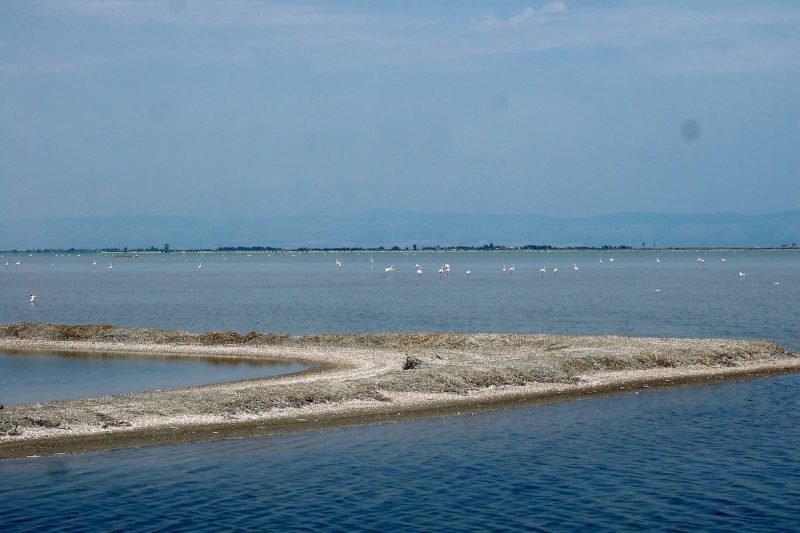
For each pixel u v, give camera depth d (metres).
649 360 64.50
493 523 29.86
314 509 31.17
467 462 37.66
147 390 54.19
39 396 52.09
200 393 48.34
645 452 39.47
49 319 116.44
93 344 78.38
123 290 191.75
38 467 35.81
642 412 48.78
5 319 116.75
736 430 44.03
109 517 30.08
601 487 33.97
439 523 29.78
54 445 38.91
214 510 30.95
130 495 32.47
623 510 31.23
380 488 33.75
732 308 128.38
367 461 37.72
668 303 140.38
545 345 74.25
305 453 38.88
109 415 43.22
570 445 40.81
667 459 38.22
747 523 30.00
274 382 54.97
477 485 34.19
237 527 29.28
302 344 77.69
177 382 57.53
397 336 80.19
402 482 34.56
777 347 71.69
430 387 52.78
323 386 50.97
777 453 39.25
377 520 30.08
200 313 124.88
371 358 67.06
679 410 49.38
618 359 63.59
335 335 81.06
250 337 79.94
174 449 39.00
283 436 41.94
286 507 31.36
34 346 77.81
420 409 48.53
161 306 139.88
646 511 31.17
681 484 34.41
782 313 118.81
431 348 75.81
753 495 32.97
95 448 38.72
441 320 112.25
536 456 38.72
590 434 43.09
